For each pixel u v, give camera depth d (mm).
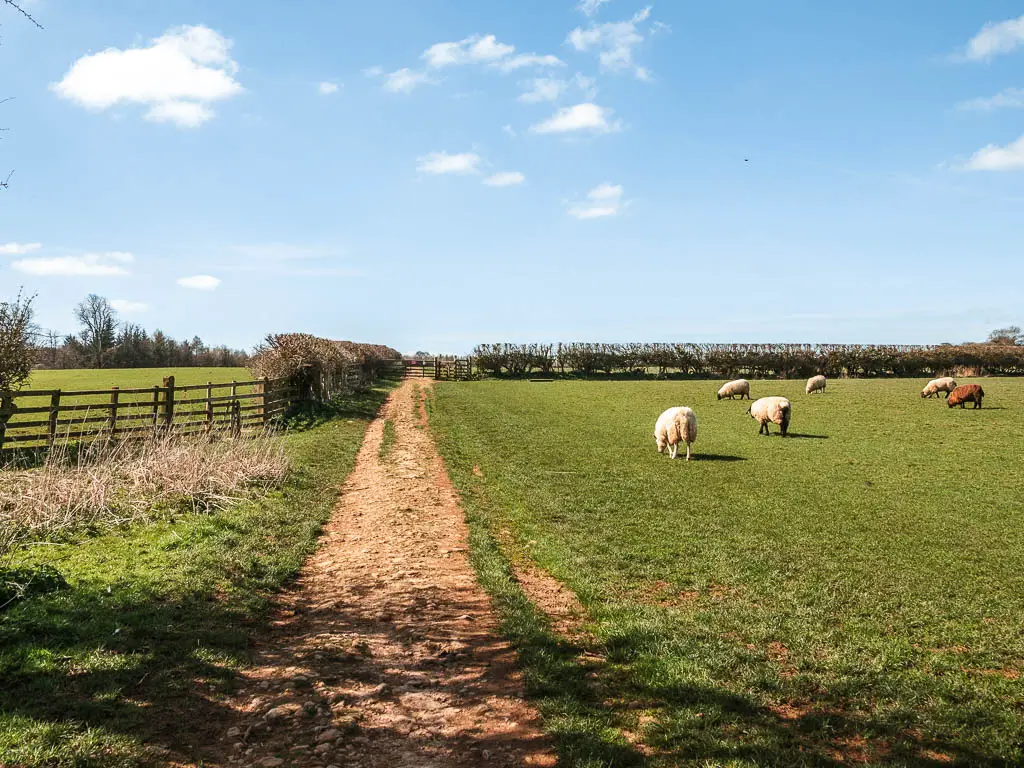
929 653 6766
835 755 4930
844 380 53812
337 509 13367
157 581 8289
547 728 5352
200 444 15398
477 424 26906
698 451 20531
